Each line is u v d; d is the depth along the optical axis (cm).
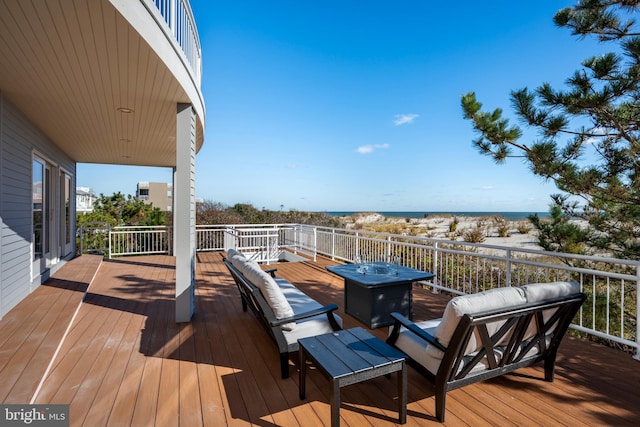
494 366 211
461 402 219
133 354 297
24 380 230
